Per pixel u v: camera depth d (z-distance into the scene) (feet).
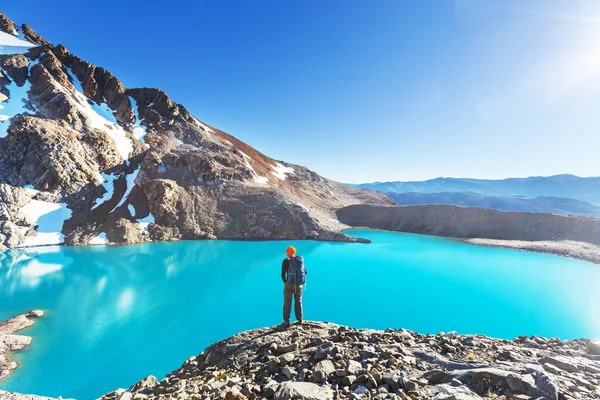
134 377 47.14
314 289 84.53
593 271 102.12
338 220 252.21
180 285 89.76
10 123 159.84
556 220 172.04
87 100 235.40
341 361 18.02
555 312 68.08
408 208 235.20
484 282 89.66
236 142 339.77
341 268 107.14
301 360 19.45
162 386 22.47
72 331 61.16
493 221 191.42
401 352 19.26
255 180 244.01
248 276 99.86
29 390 43.42
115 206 167.73
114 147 195.52
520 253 136.67
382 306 71.97
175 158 206.59
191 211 179.93
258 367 20.25
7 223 128.67
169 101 266.36
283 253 136.36
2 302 73.56
